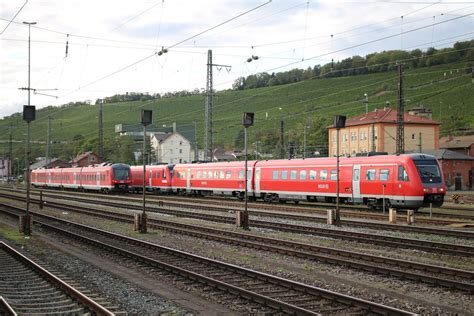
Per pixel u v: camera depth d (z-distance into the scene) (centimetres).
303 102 13212
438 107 12150
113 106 16388
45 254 2136
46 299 1372
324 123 10900
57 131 14662
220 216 3378
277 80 14462
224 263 1772
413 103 12475
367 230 2772
